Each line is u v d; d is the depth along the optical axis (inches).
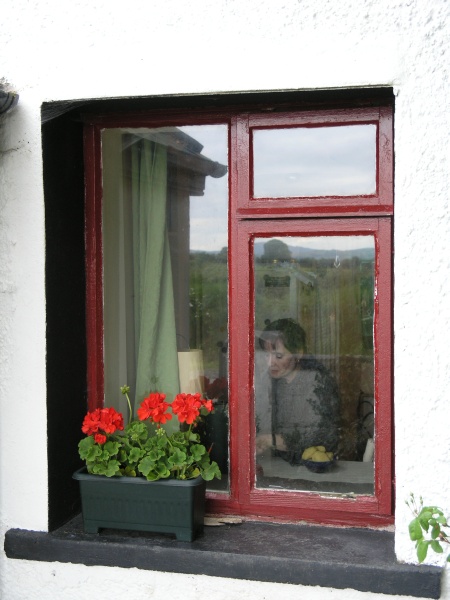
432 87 102.3
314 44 105.7
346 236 115.7
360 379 116.3
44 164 115.9
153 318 126.7
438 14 101.9
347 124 114.9
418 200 103.2
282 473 119.6
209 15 108.6
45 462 117.0
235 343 120.2
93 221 126.4
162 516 113.3
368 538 113.1
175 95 111.0
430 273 103.2
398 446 104.7
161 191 125.0
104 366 128.1
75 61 113.2
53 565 115.6
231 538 114.0
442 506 103.7
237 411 120.1
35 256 116.1
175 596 111.1
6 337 117.6
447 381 103.2
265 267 119.0
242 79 108.1
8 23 114.9
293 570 106.0
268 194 118.3
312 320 117.6
